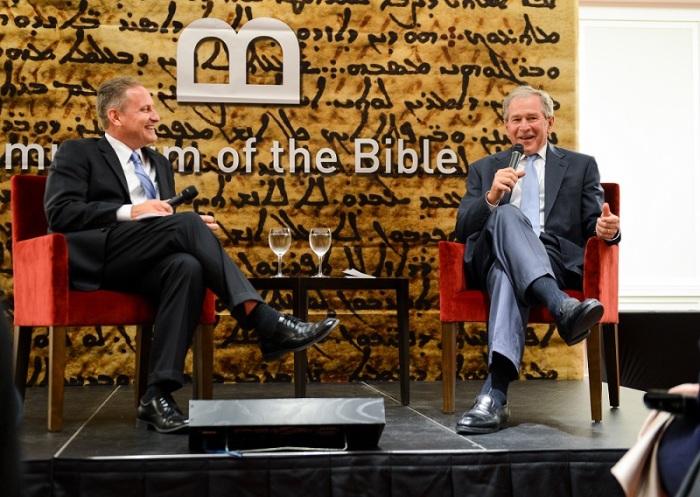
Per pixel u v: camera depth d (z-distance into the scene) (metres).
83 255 2.88
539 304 2.77
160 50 4.30
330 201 4.37
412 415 3.10
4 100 4.20
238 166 4.33
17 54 4.21
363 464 2.25
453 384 3.16
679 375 4.35
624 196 5.70
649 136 5.72
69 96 4.23
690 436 1.40
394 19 4.42
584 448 2.35
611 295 3.07
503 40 4.46
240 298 2.72
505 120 3.40
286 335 2.71
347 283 3.38
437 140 4.43
